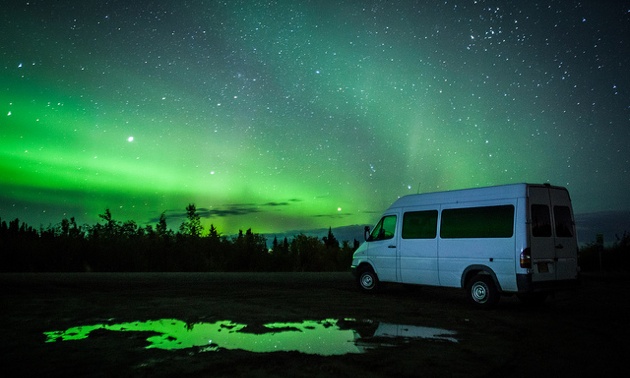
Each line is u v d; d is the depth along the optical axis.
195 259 22.22
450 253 10.58
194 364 5.22
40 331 7.01
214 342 6.36
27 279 15.02
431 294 12.60
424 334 7.05
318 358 5.54
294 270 24.14
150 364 5.21
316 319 8.30
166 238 22.84
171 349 5.93
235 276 18.16
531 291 9.25
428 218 11.23
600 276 20.91
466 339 6.72
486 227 10.02
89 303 10.03
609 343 6.54
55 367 5.07
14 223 23.08
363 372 4.97
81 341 6.35
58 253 20.05
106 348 5.96
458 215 10.61
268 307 9.72
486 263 9.86
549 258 9.62
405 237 11.64
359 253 12.74
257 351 5.86
